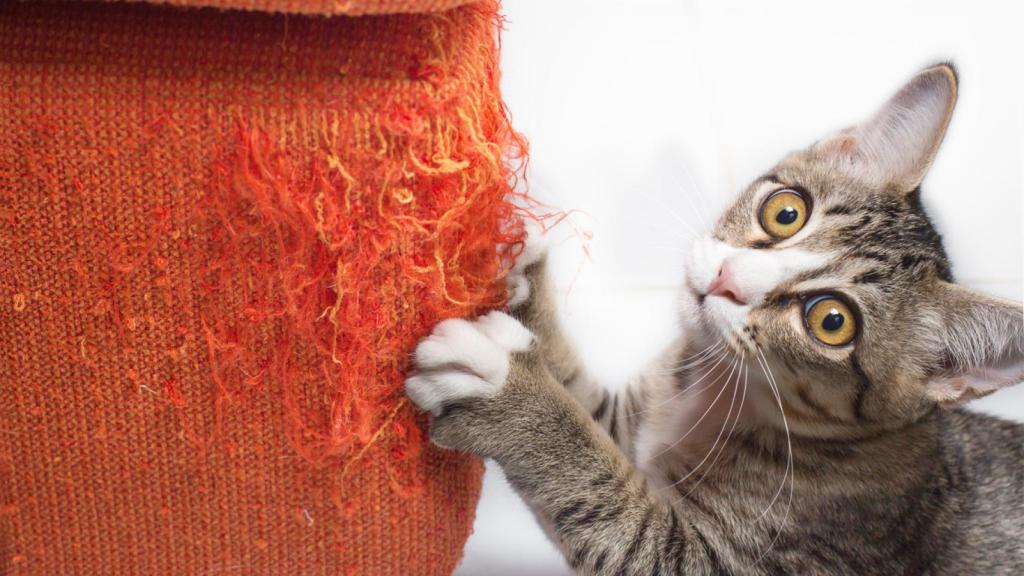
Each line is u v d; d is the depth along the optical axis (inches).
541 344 44.6
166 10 29.7
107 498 34.8
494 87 35.2
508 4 71.6
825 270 42.1
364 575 36.9
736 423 46.1
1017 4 74.0
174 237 31.3
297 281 31.9
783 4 73.5
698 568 41.4
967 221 66.6
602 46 70.1
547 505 40.0
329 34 30.2
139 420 33.7
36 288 31.7
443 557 38.5
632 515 41.2
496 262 38.1
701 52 71.7
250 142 29.9
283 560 36.4
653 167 65.2
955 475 47.6
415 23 30.7
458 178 32.1
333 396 33.8
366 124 30.3
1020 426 52.1
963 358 40.8
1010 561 46.2
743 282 42.4
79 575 35.9
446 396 36.0
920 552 44.5
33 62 29.5
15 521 34.8
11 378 32.8
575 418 40.8
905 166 45.4
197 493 35.0
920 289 42.2
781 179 46.3
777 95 68.7
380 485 35.8
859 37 72.8
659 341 59.6
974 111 71.3
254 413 33.9
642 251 63.0
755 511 43.9
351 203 31.1
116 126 29.9
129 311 32.2
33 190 30.5
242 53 30.0
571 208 62.9
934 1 76.0
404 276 33.1
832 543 43.4
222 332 32.6
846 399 42.5
